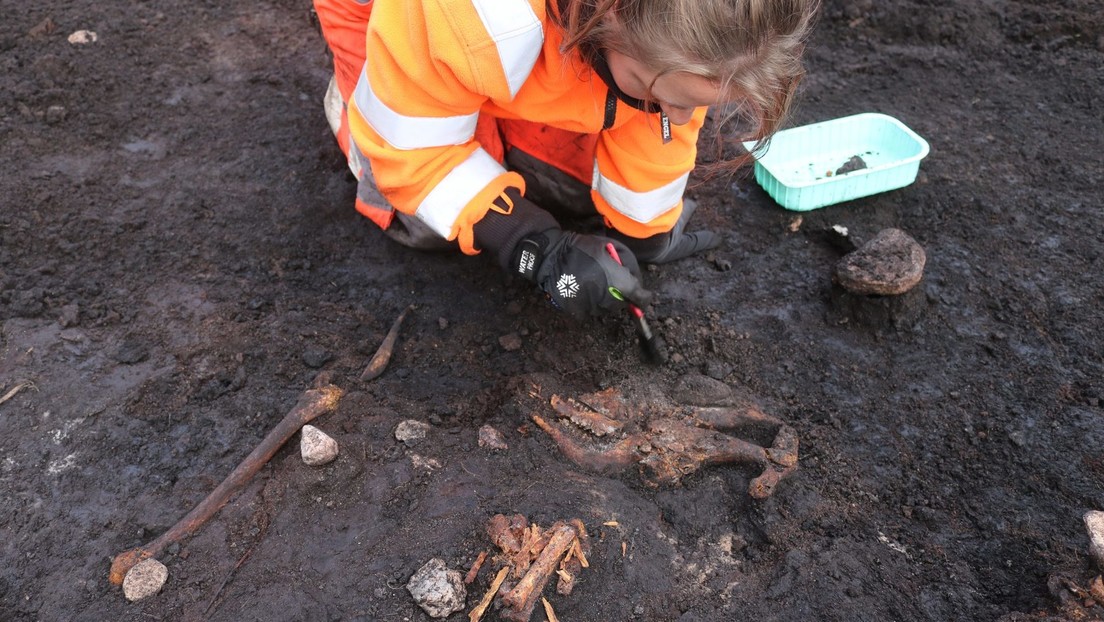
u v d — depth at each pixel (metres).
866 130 2.90
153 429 2.00
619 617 1.66
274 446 1.91
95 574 1.73
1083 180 2.78
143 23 3.32
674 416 2.04
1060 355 2.27
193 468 1.93
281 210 2.62
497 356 2.24
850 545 1.85
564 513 1.76
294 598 1.66
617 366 2.22
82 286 2.33
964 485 1.99
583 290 1.88
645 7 1.34
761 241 2.64
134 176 2.69
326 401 1.99
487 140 2.26
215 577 1.71
